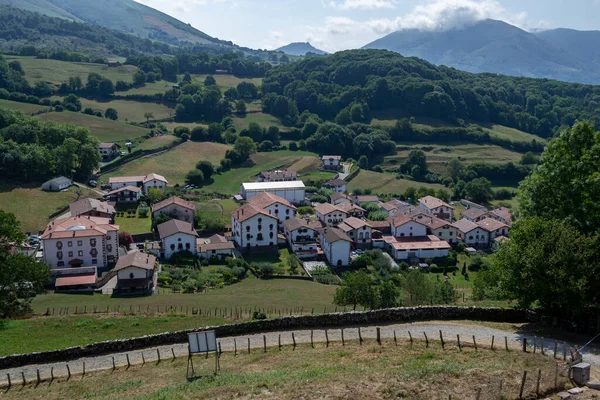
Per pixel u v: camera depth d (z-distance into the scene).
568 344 38.62
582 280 38.28
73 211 114.94
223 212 137.00
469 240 129.62
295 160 192.75
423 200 155.88
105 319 58.62
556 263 39.88
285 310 70.12
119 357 43.56
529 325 43.94
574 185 47.00
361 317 46.75
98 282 87.00
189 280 89.62
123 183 145.25
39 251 101.31
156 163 171.88
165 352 43.97
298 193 153.75
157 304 74.00
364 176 185.88
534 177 51.78
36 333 53.50
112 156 171.75
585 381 30.30
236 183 167.75
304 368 36.41
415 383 30.61
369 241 124.06
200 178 161.88
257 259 111.44
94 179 151.88
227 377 35.38
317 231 123.88
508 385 29.94
